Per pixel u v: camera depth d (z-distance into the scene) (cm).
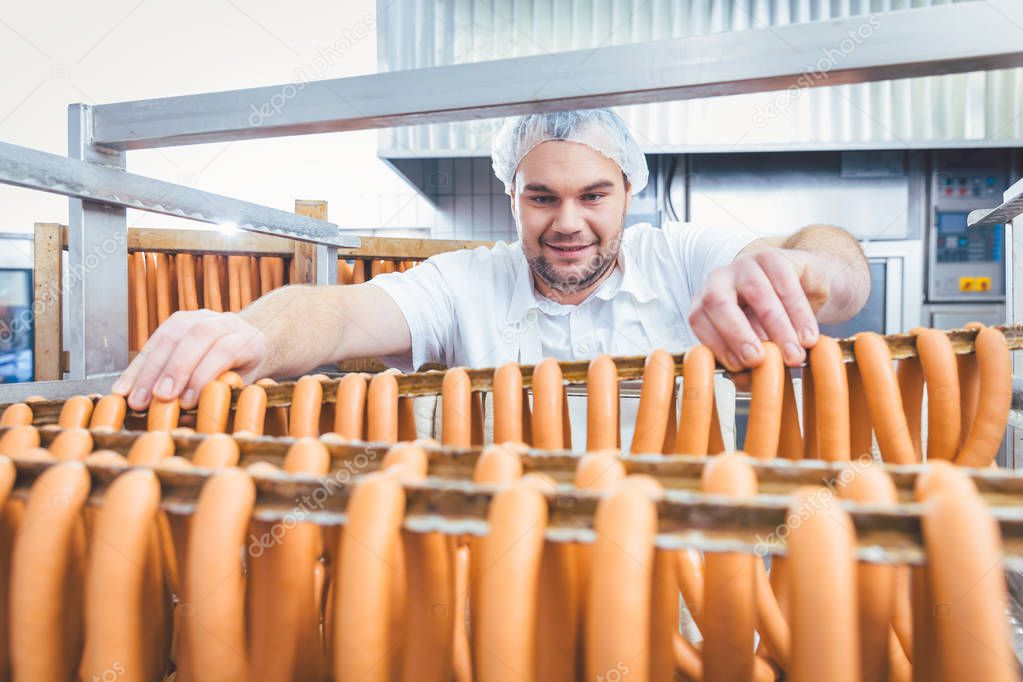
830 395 45
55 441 39
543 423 46
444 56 216
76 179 63
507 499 27
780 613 41
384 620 28
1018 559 23
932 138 208
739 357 47
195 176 247
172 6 233
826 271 70
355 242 132
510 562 26
